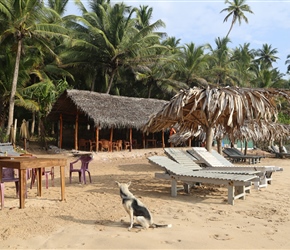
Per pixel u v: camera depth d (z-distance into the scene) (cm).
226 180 667
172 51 3562
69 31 2541
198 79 3522
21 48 2097
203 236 443
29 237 430
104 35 2652
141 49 2805
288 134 1839
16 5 1845
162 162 805
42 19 2067
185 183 794
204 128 1016
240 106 806
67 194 735
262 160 1975
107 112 1930
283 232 470
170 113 849
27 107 2170
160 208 616
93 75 3053
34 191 769
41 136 2338
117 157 1833
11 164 589
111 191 781
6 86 2202
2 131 2008
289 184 955
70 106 2059
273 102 923
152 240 420
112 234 442
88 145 2253
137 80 3425
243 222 523
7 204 625
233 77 4012
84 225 486
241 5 4369
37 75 2498
